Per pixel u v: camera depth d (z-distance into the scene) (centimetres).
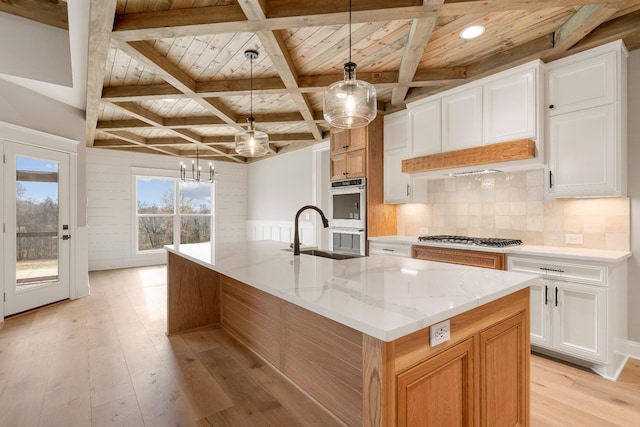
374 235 414
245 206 812
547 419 187
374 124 416
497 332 139
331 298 122
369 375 100
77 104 425
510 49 278
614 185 245
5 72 333
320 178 581
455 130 327
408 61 274
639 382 226
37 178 388
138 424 177
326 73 322
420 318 100
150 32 225
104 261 636
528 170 318
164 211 712
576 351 242
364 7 205
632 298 260
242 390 209
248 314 274
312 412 188
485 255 290
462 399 124
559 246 297
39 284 390
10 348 274
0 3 322
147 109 430
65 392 207
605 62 247
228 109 430
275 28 224
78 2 216
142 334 305
